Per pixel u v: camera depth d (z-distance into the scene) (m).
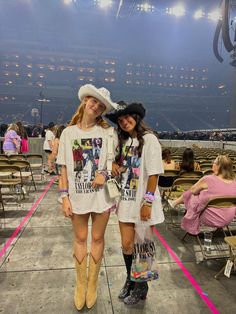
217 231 4.40
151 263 2.43
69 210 2.45
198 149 13.87
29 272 3.12
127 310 2.53
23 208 5.59
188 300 2.70
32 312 2.47
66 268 3.21
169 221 4.96
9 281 2.94
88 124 2.43
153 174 2.33
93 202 2.44
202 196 3.43
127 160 2.41
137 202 2.39
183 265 3.37
